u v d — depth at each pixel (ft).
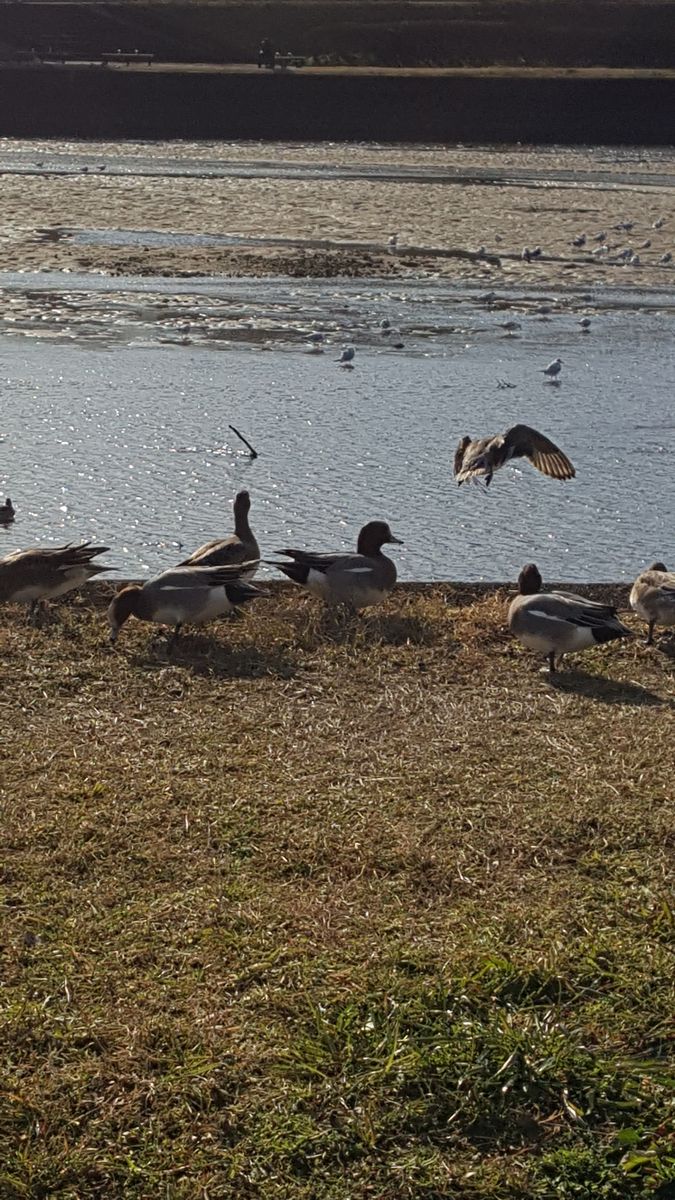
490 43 279.28
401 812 27.17
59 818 26.45
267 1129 18.74
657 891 24.29
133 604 37.01
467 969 21.71
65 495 57.26
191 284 108.78
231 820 26.66
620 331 96.22
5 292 103.50
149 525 53.62
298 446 65.87
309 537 52.70
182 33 276.62
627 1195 18.07
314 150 210.18
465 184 170.30
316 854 25.43
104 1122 18.74
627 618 41.65
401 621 39.83
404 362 84.94
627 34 280.51
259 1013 20.88
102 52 270.67
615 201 159.12
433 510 57.11
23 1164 17.98
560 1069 19.77
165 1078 19.44
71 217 137.49
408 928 23.08
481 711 32.91
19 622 39.11
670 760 29.86
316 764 29.43
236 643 37.76
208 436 67.10
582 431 70.28
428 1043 20.20
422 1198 17.92
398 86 232.73
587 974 21.84
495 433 69.00
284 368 82.53
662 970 21.88
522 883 24.68
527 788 28.37
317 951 22.33
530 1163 18.47
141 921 23.06
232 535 48.55
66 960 21.91
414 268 118.01
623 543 53.72
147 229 132.67
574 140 232.12
